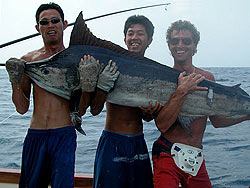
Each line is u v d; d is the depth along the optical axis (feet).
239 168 14.66
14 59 6.82
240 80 89.61
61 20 7.61
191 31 8.23
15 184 10.18
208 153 17.49
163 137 8.33
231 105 8.13
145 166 8.17
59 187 7.36
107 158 7.92
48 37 7.45
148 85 7.52
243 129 24.39
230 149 18.40
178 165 7.97
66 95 7.35
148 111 7.68
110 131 8.14
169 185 7.82
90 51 7.20
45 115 7.55
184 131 8.20
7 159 17.03
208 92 7.94
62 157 7.43
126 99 7.51
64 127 7.59
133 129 8.09
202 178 8.20
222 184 12.69
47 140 7.49
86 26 7.20
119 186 7.82
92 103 7.18
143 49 8.47
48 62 7.07
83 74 6.76
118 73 7.22
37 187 7.62
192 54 8.41
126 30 8.52
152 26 8.55
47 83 7.20
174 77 7.70
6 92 59.36
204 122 8.40
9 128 25.18
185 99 7.84
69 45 7.20
